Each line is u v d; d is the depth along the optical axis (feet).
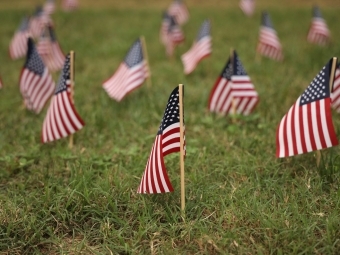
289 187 5.90
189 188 5.90
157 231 5.51
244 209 5.61
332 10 16.49
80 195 5.81
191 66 8.52
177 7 13.60
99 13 17.30
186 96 7.76
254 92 6.97
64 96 6.51
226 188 5.90
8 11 17.69
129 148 6.63
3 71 9.56
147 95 7.88
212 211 5.70
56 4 20.01
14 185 6.10
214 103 7.14
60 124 6.53
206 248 5.38
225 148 6.54
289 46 10.90
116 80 7.72
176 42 9.82
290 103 7.46
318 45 10.94
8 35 13.60
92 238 5.56
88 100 7.77
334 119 6.93
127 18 16.25
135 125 7.05
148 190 5.60
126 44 11.84
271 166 6.15
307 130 5.88
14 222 5.61
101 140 6.73
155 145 5.60
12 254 5.45
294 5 19.06
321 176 5.99
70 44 11.95
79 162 6.29
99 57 10.69
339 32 12.35
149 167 5.61
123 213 5.70
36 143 6.75
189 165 6.22
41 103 7.23
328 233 5.33
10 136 6.92
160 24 14.90
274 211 5.58
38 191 5.96
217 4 20.04
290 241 5.38
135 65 7.53
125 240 5.50
